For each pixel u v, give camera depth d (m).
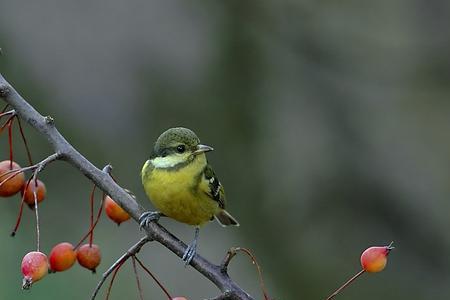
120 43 13.63
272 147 14.21
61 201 13.88
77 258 6.11
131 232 14.14
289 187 14.16
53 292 11.87
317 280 14.11
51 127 5.80
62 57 13.44
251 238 14.31
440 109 14.25
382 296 13.92
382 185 14.03
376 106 14.35
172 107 13.82
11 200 13.32
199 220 7.78
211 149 7.67
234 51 14.09
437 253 14.02
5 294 11.73
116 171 13.65
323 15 14.42
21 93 13.25
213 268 5.91
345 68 14.42
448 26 14.27
